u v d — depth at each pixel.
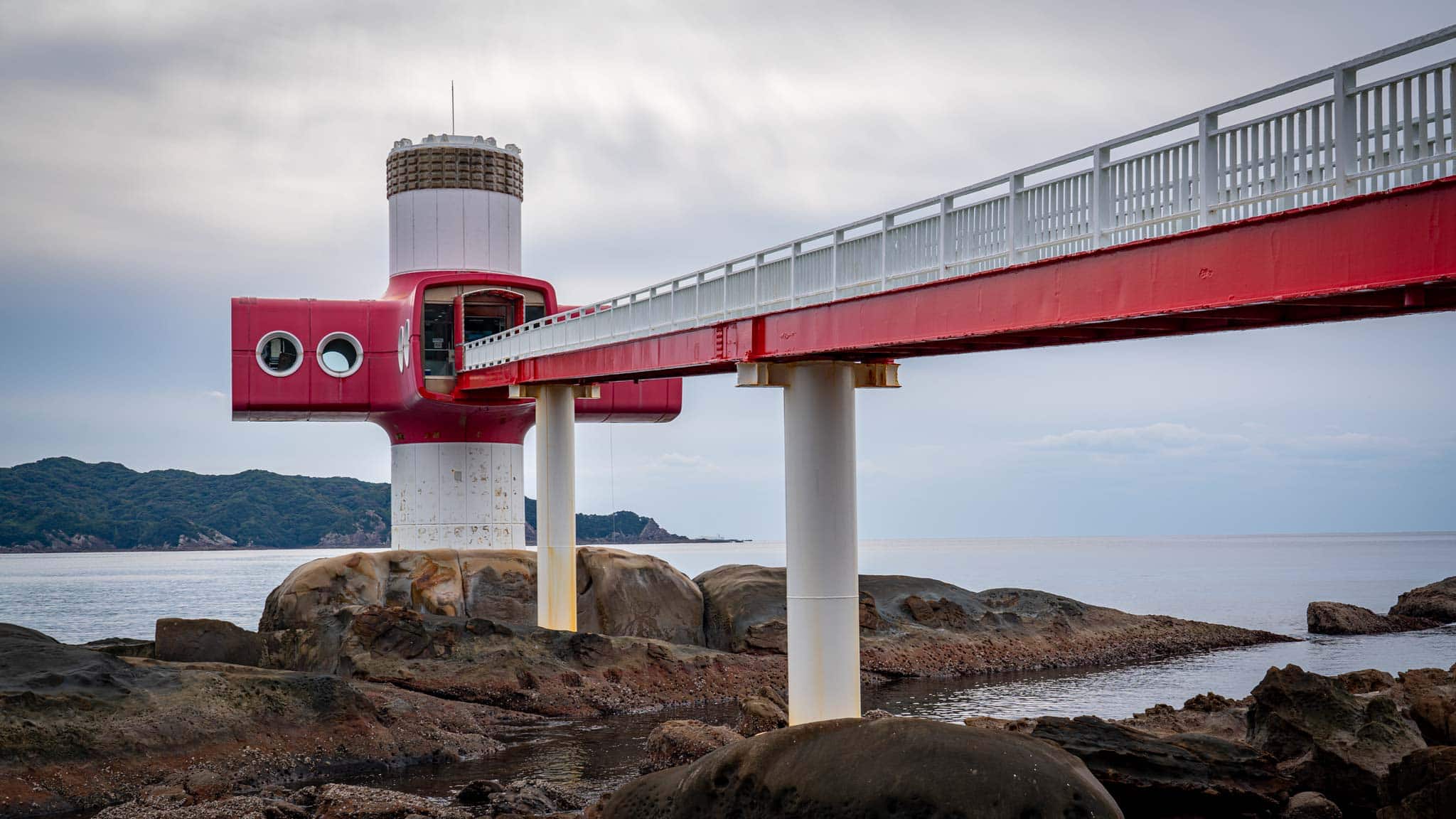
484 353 56.03
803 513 32.25
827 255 30.25
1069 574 163.25
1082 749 24.33
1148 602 104.06
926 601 59.66
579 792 30.45
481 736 37.22
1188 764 24.27
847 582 32.22
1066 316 22.50
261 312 61.00
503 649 45.69
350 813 25.92
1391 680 33.28
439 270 62.88
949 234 25.77
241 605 114.56
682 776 19.17
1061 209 22.78
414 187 63.34
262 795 29.20
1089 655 59.19
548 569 51.28
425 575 56.03
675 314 37.97
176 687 33.12
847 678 32.03
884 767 17.25
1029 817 16.53
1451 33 15.95
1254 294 18.84
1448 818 21.84
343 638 45.28
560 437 51.25
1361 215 17.30
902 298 27.16
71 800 28.69
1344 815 24.28
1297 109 18.17
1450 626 76.44
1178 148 20.20
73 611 106.94
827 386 32.38
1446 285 16.88
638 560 57.59
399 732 35.09
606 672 46.31
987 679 53.34
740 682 47.97
